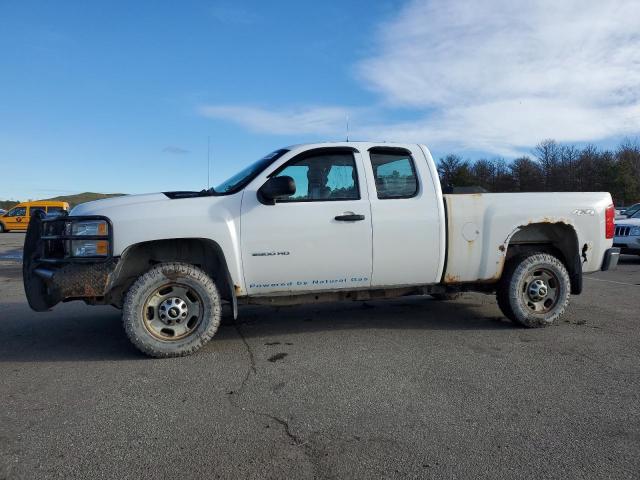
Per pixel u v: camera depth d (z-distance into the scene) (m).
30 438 2.97
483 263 5.29
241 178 5.00
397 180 5.15
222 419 3.21
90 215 4.40
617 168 52.28
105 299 4.69
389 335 5.27
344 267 4.91
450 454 2.76
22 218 32.94
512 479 2.52
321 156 4.97
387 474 2.56
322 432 3.03
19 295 8.13
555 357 4.47
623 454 2.76
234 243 4.61
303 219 4.77
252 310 6.64
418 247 5.07
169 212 4.50
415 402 3.47
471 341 5.01
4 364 4.39
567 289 5.52
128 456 2.75
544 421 3.17
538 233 5.74
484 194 5.34
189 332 4.58
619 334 5.26
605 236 5.70
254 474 2.57
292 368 4.21
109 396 3.61
